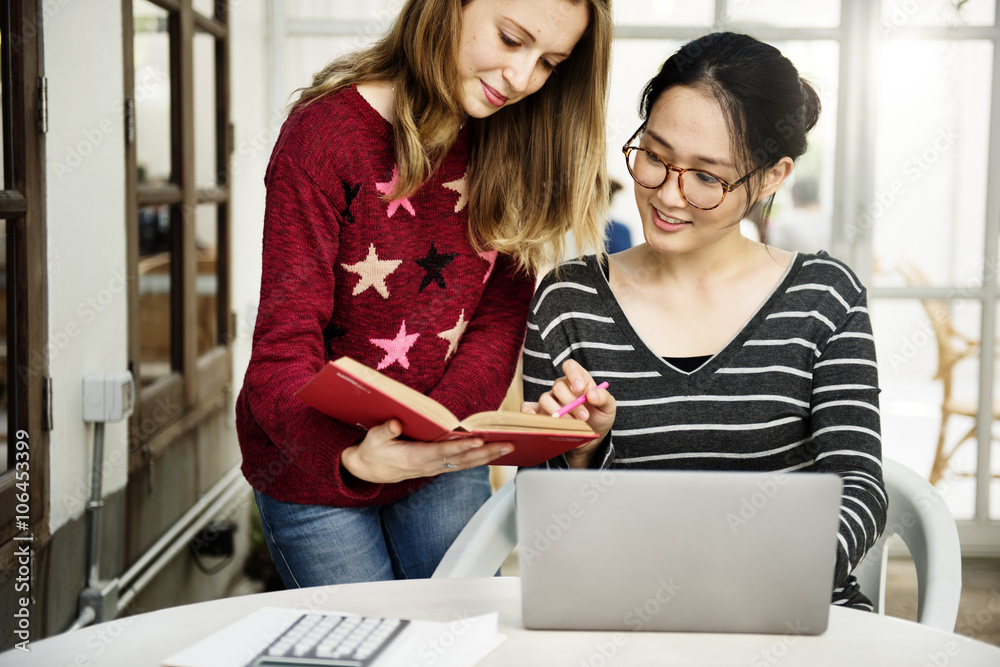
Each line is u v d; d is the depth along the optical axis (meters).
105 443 2.17
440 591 1.12
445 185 1.42
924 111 3.14
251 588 3.30
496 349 1.51
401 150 1.34
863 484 1.29
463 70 1.32
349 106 1.34
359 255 1.37
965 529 3.24
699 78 1.34
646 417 1.47
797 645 0.97
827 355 1.45
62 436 1.97
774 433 1.46
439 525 1.57
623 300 1.52
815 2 3.11
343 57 1.43
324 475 1.20
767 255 1.51
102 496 2.14
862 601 1.38
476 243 1.46
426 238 1.42
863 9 3.10
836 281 1.48
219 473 3.27
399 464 1.11
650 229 1.41
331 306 1.35
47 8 1.86
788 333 1.46
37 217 1.83
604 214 1.53
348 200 1.34
